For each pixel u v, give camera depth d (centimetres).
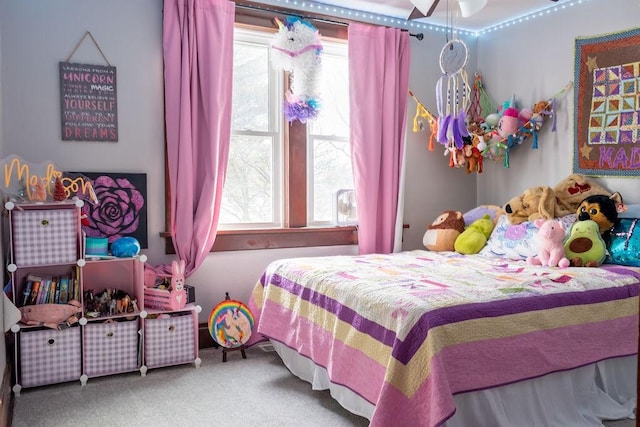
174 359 313
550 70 392
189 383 293
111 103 326
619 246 309
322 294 276
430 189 443
